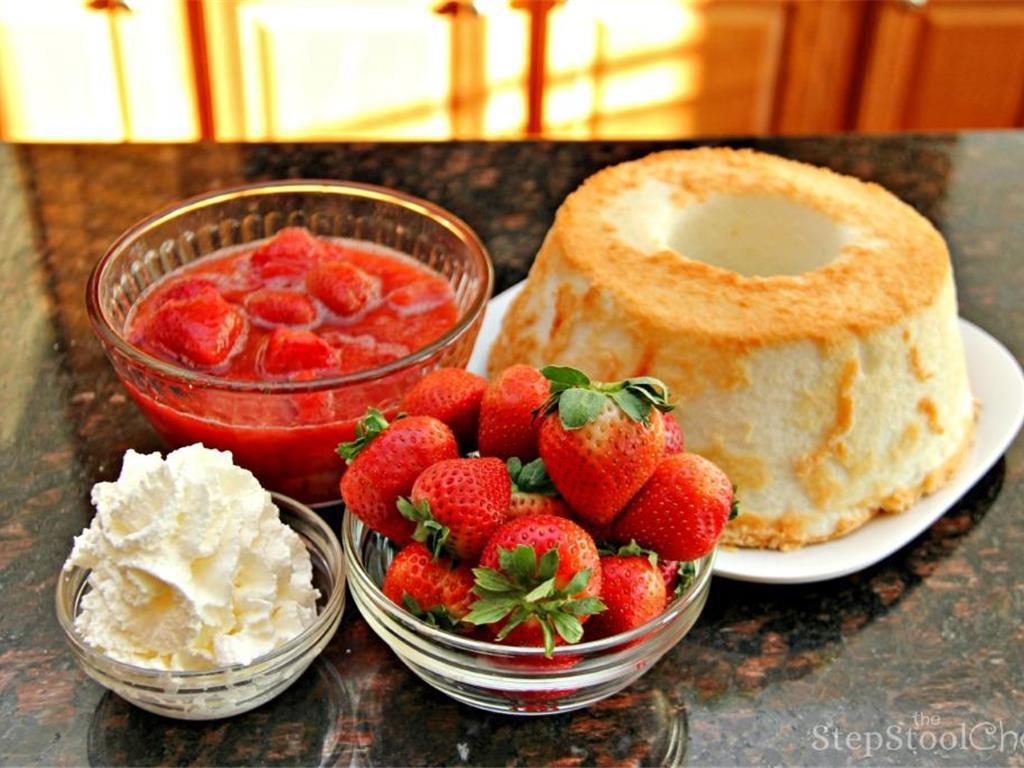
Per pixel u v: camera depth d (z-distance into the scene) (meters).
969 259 1.69
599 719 1.03
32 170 1.79
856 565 1.16
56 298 1.55
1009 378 1.39
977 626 1.14
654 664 1.04
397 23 2.65
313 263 1.35
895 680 1.08
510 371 1.03
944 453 1.27
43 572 1.16
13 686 1.04
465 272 1.33
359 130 2.82
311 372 1.20
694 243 1.48
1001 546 1.23
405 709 1.04
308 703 1.04
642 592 0.93
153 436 1.34
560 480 0.94
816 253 1.44
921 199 1.81
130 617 0.97
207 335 1.21
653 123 2.91
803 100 2.93
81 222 1.68
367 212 1.42
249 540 1.00
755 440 1.20
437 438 0.98
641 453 0.93
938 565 1.21
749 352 1.17
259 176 1.79
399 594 0.95
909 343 1.22
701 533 0.96
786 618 1.14
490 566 0.90
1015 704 1.05
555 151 1.89
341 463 1.20
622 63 2.80
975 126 2.99
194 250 1.40
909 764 1.00
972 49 2.85
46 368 1.43
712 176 1.46
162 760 0.98
